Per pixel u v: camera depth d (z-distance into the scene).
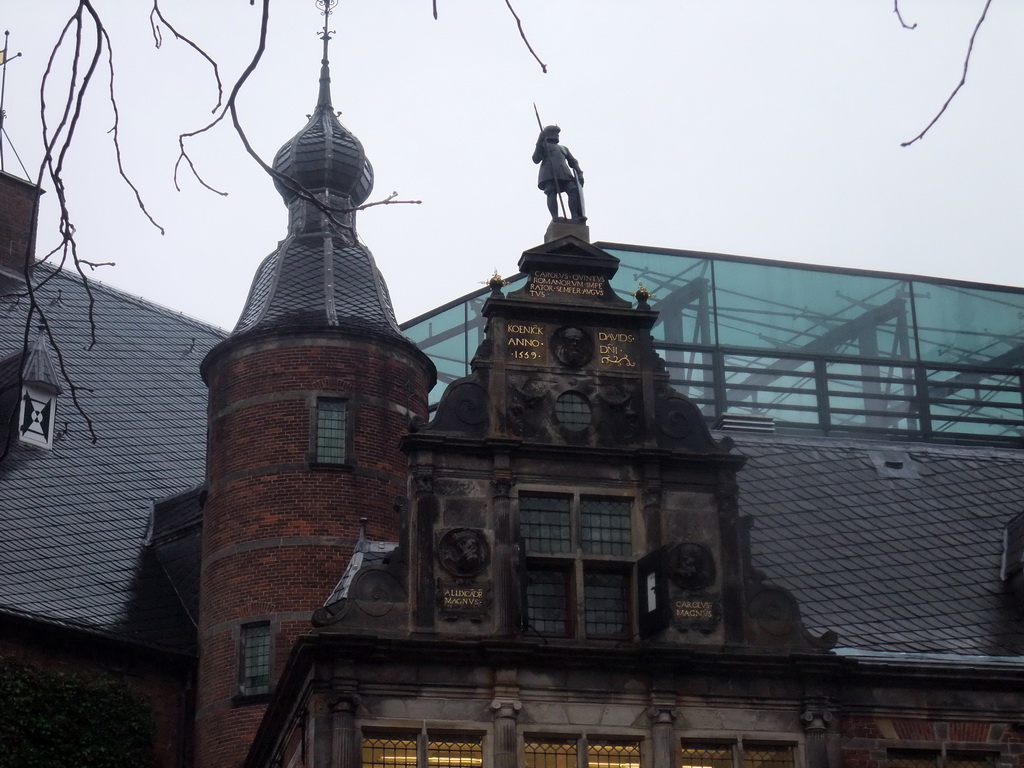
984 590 26.28
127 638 30.56
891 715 22.94
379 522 30.48
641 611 22.41
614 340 24.41
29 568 31.14
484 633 22.02
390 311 32.94
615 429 23.77
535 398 23.66
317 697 21.11
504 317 24.14
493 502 22.84
